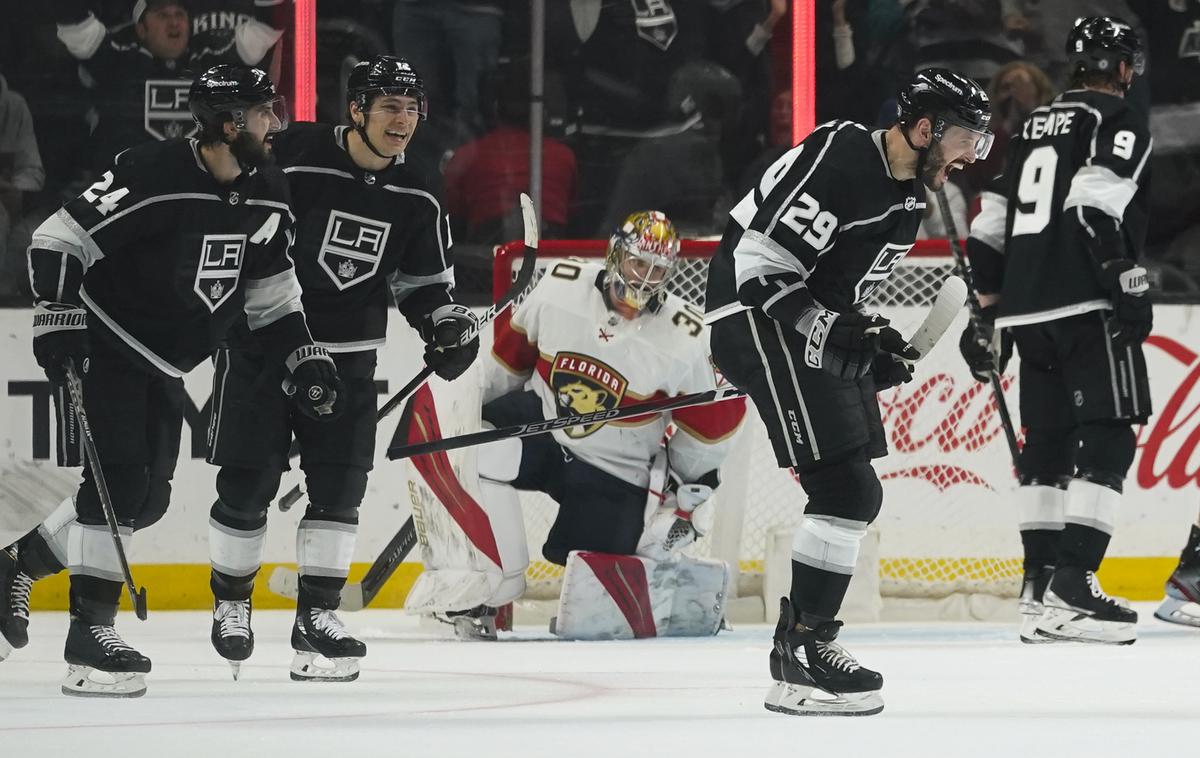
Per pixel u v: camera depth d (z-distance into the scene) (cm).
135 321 1059
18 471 1964
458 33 2291
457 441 1336
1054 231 1554
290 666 1277
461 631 1579
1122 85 1574
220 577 1172
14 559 1194
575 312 1599
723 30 2330
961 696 1048
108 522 1044
